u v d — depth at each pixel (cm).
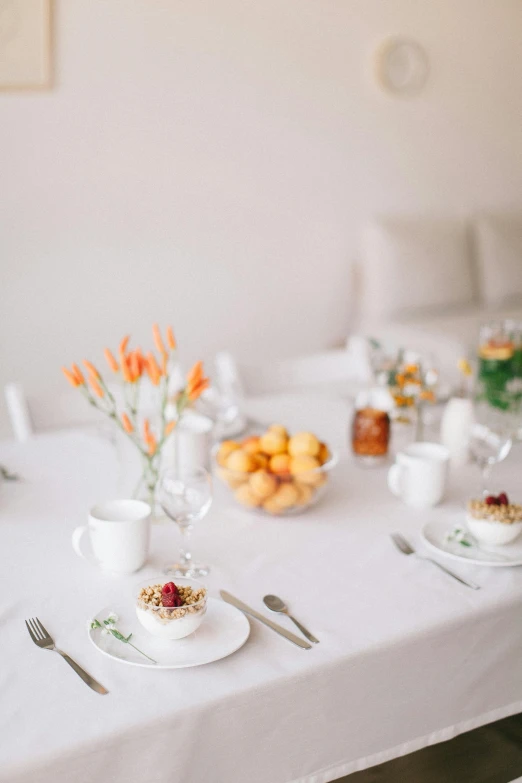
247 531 138
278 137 397
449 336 382
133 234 371
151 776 90
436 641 109
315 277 424
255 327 412
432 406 204
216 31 369
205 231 388
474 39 442
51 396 201
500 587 119
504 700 119
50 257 355
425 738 112
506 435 158
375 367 190
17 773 82
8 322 354
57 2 331
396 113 428
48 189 348
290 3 383
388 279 420
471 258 462
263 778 99
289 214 409
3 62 325
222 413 185
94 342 373
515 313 429
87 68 344
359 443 169
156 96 362
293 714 98
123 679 95
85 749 85
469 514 133
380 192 434
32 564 124
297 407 207
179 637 101
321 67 399
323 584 119
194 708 91
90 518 120
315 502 146
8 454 172
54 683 94
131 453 174
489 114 459
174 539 134
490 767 143
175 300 388
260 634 106
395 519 144
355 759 106
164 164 371
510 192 479
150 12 351
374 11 407
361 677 103
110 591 116
